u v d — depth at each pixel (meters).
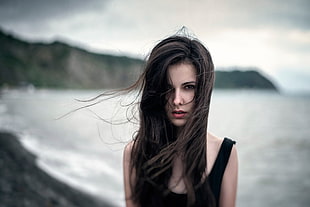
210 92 1.48
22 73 151.00
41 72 159.88
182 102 1.45
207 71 1.45
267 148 26.42
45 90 146.00
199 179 1.48
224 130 38.81
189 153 1.48
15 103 75.94
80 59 172.25
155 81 1.46
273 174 17.00
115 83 159.25
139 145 1.59
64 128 34.19
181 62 1.43
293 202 12.16
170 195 1.53
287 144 28.52
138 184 1.59
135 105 1.58
